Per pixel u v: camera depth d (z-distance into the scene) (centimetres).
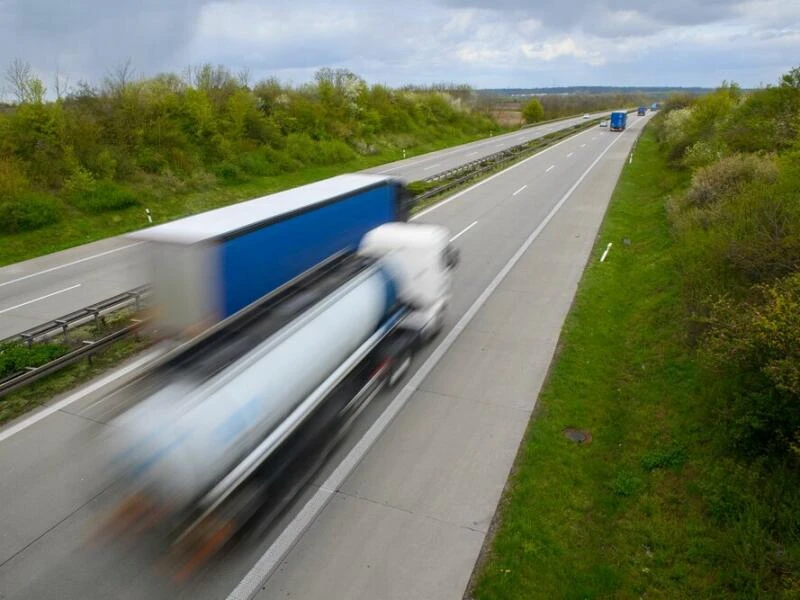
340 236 1278
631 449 872
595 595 621
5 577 638
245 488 649
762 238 1162
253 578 639
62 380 1073
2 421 938
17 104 2561
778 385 709
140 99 3053
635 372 1107
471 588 631
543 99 13588
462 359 1164
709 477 763
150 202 2623
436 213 2481
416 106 5997
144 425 583
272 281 1036
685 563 653
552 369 1123
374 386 954
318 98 4731
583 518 738
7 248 1991
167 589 623
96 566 650
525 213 2486
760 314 820
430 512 741
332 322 828
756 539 639
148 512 590
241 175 3198
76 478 799
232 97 3656
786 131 2425
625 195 2880
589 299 1484
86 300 1521
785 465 717
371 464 836
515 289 1564
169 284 870
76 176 2417
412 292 1120
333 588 628
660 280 1506
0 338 1277
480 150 5184
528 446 876
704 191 1939
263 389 670
